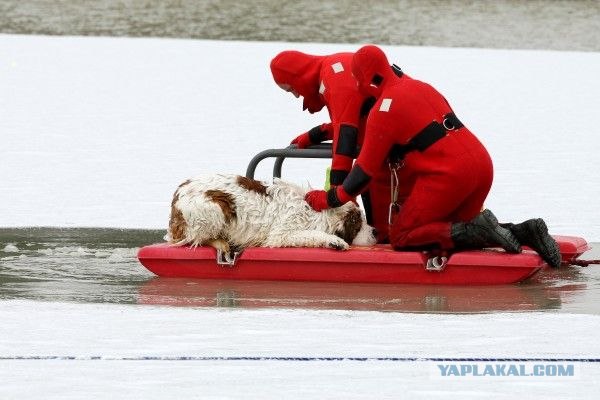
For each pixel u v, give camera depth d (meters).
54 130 60.75
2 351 23.14
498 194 44.44
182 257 29.34
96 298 27.44
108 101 71.50
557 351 23.20
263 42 100.44
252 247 29.27
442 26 115.12
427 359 22.67
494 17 123.69
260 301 27.16
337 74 29.97
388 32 108.75
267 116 66.69
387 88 28.78
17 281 29.31
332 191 29.00
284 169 50.44
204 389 20.91
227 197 28.98
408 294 27.91
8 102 70.00
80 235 36.09
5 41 99.94
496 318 25.72
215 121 64.56
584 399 20.66
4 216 39.44
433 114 28.62
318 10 125.38
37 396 20.52
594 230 37.81
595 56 96.62
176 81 80.19
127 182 46.75
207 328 24.78
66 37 104.19
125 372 21.88
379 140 28.42
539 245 28.53
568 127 63.25
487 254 28.66
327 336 24.17
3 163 50.84
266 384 21.17
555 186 46.25
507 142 58.03
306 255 28.84
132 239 35.44
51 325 25.00
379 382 21.38
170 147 55.94
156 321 25.34
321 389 20.95
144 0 132.75
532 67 88.56
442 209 28.64
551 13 128.12
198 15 120.62
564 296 27.92
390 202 30.67
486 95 74.56
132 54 93.56
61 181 46.81
